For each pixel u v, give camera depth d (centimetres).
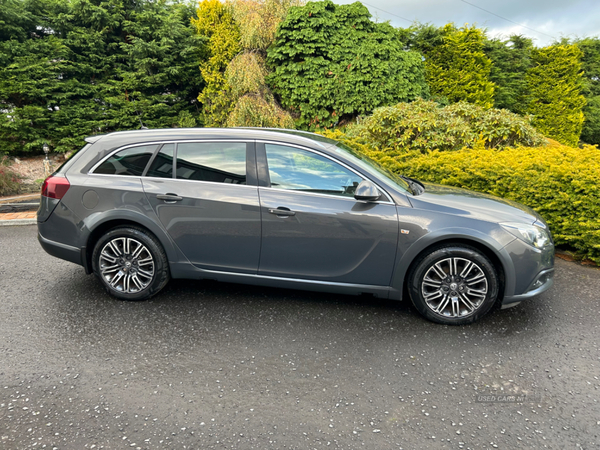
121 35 1566
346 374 268
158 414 229
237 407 236
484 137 838
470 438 212
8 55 1317
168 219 350
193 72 1652
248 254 348
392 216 325
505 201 373
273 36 1445
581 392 251
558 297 391
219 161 351
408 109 861
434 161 621
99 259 367
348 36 1340
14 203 870
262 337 314
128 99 1552
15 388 249
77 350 293
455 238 322
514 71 2444
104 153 366
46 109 1366
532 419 227
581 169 476
